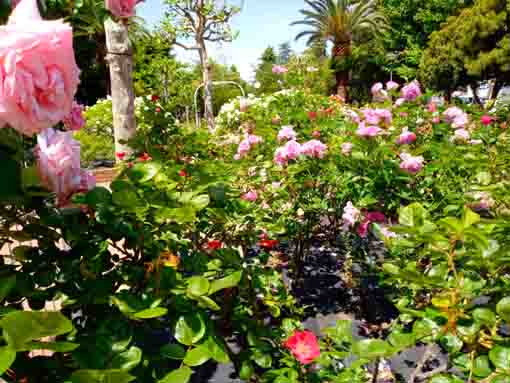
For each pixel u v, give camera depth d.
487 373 0.84
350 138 2.72
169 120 2.60
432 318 0.95
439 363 1.67
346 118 4.26
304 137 3.30
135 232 0.95
